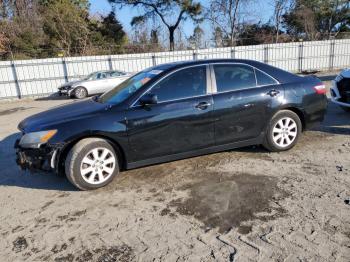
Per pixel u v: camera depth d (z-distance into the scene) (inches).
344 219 130.0
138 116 173.0
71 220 144.9
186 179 178.2
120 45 1274.6
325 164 185.6
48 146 164.2
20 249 126.1
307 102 208.1
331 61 1005.8
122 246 123.2
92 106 185.0
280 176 173.2
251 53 927.7
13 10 1364.4
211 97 185.9
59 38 1247.5
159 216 142.4
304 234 122.1
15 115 499.2
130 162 176.7
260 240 120.4
